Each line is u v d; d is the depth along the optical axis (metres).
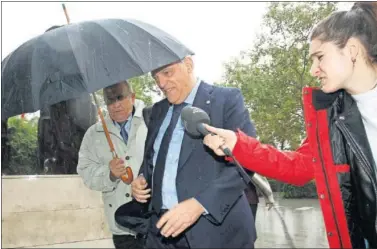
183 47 1.61
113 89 1.85
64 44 1.69
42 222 1.96
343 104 1.32
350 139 1.27
